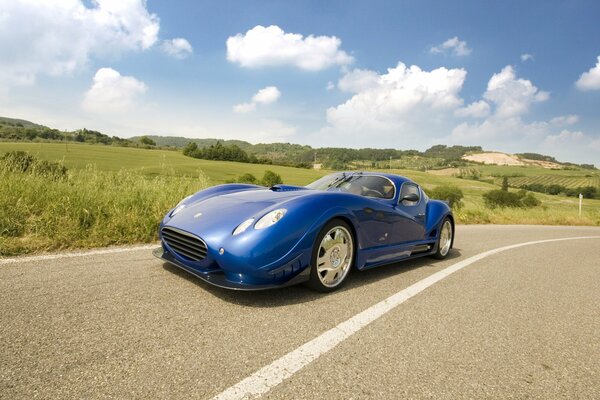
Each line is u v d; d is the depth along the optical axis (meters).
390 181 4.34
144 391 1.54
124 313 2.33
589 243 8.91
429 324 2.59
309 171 103.75
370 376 1.83
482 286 3.77
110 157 79.62
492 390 1.79
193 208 3.31
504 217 16.22
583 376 2.00
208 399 1.53
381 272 4.05
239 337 2.13
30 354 1.76
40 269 3.07
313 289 3.07
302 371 1.82
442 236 5.12
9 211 4.19
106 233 4.32
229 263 2.57
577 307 3.31
